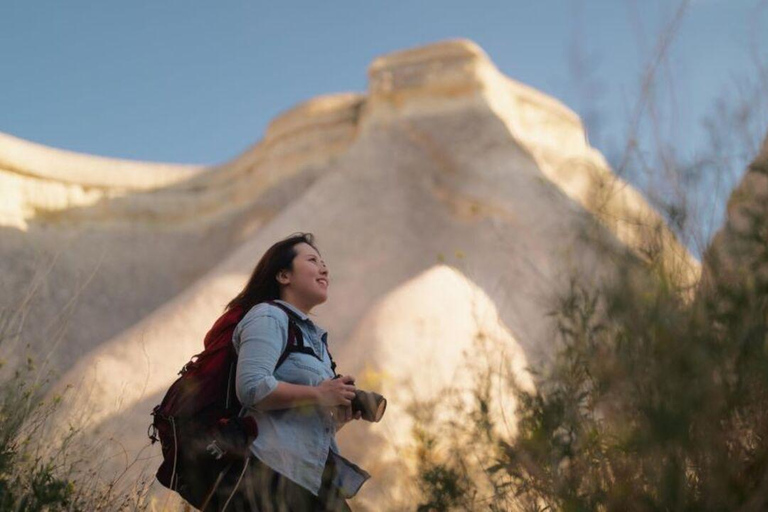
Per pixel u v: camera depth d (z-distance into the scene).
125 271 31.34
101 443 4.08
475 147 27.42
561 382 2.56
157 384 19.97
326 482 3.25
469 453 2.71
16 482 3.19
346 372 16.94
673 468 2.29
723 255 2.50
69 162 33.50
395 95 29.94
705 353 2.32
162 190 34.06
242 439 3.11
